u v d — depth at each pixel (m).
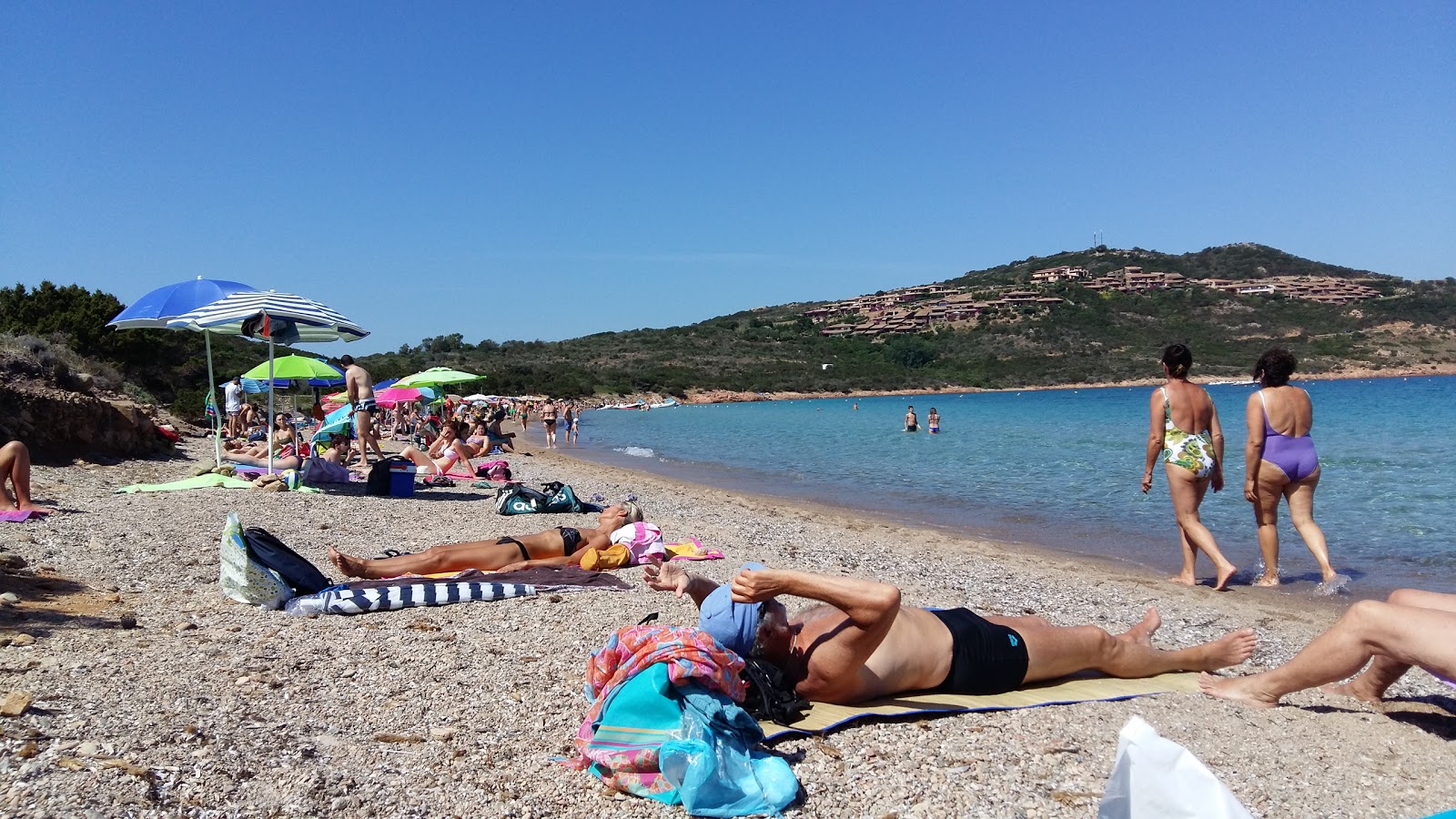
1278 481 8.29
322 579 6.16
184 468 14.10
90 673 4.16
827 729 3.95
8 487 10.17
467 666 4.80
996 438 32.16
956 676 4.39
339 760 3.50
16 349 14.51
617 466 23.84
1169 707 4.46
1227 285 133.12
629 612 6.09
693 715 3.46
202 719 3.72
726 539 10.34
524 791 3.37
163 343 33.16
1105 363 106.94
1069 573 9.12
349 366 16.55
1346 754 3.90
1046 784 3.55
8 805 2.79
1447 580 8.54
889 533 11.76
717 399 97.81
